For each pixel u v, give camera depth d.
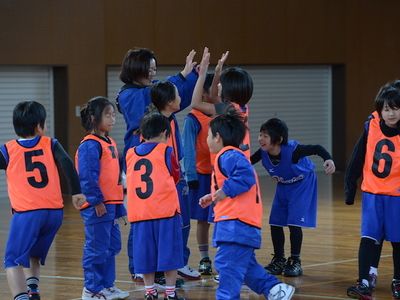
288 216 13.95
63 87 26.39
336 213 21.62
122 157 13.30
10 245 11.38
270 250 16.34
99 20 26.80
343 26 32.75
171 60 28.53
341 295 12.62
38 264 11.91
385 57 33.62
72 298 12.57
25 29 25.22
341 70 33.03
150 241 11.98
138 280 13.77
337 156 33.41
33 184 11.44
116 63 27.30
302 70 32.62
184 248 13.64
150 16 27.98
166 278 12.04
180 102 13.22
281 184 14.01
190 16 28.89
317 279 13.73
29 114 11.62
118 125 28.16
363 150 12.52
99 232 12.29
